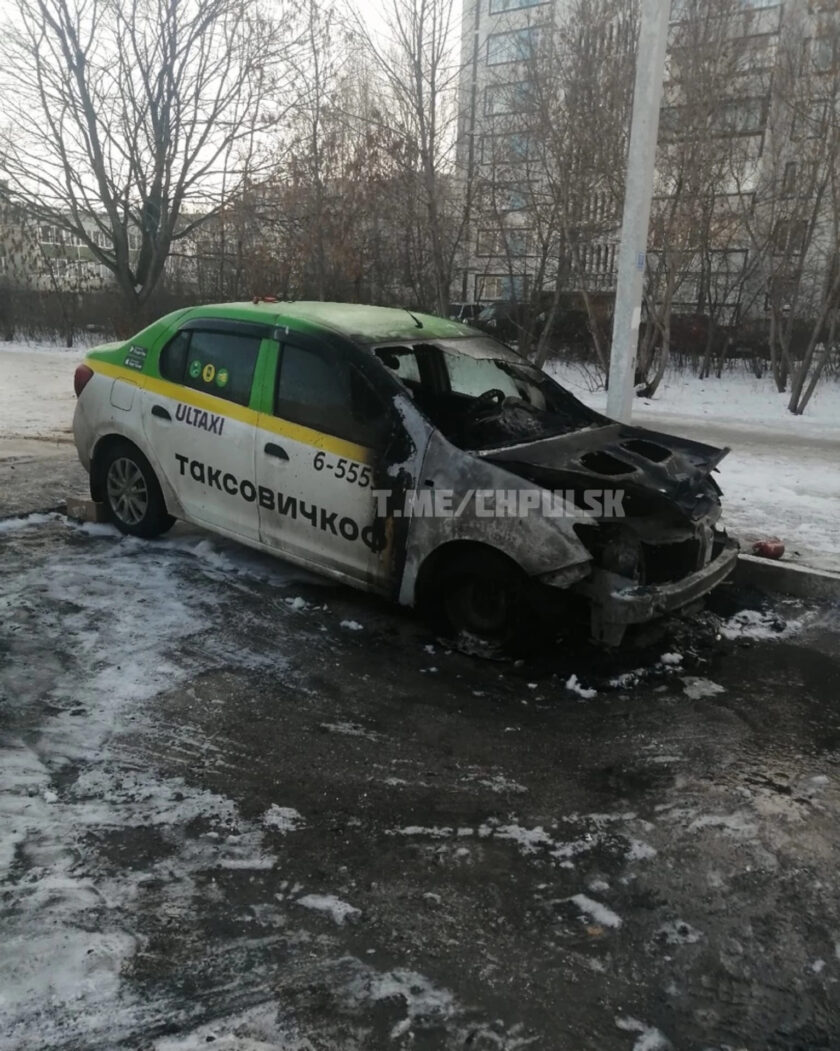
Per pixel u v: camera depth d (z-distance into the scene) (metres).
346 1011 2.30
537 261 17.06
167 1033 2.20
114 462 6.09
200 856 2.90
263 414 5.11
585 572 4.11
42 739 3.56
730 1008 2.38
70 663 4.23
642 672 4.54
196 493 5.54
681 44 15.08
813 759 3.75
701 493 4.71
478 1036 2.25
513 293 16.80
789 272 17.45
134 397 5.79
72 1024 2.21
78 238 21.67
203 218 20.27
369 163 14.85
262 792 3.30
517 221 17.94
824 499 7.95
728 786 3.51
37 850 2.87
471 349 5.55
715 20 15.40
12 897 2.63
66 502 6.53
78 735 3.61
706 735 3.91
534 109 14.34
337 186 15.96
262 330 5.18
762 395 17.59
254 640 4.65
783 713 4.16
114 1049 2.14
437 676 4.37
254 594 5.26
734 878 2.93
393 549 4.66
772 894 2.86
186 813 3.14
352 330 5.01
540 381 5.86
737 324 20.44
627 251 6.95
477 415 4.97
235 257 20.86
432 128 14.05
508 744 3.76
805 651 4.91
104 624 4.70
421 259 16.41
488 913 2.71
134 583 5.30
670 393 17.70
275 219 17.67
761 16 17.39
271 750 3.60
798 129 15.94
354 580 4.88
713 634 5.09
